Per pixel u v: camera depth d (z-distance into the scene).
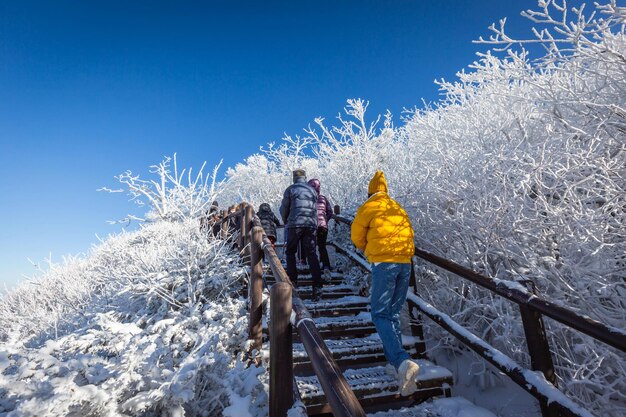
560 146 3.07
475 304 3.03
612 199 2.54
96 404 1.83
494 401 2.76
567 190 2.72
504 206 3.03
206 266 4.48
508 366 2.19
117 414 1.89
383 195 2.86
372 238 2.69
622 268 2.60
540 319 2.10
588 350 2.50
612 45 2.75
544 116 3.28
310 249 4.29
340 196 7.64
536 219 2.91
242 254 5.09
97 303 5.06
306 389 2.45
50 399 1.70
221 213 6.54
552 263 2.76
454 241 3.55
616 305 2.70
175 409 2.02
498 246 3.08
